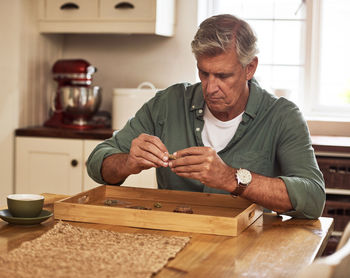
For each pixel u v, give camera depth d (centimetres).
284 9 361
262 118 183
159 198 169
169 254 117
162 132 196
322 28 359
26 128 332
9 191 332
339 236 277
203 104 188
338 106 359
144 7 321
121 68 364
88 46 369
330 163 274
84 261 111
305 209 157
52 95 346
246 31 164
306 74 358
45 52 355
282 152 176
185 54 353
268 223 153
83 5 331
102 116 359
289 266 115
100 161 179
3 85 328
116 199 171
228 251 124
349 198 281
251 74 177
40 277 102
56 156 324
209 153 150
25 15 332
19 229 139
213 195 164
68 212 147
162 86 359
